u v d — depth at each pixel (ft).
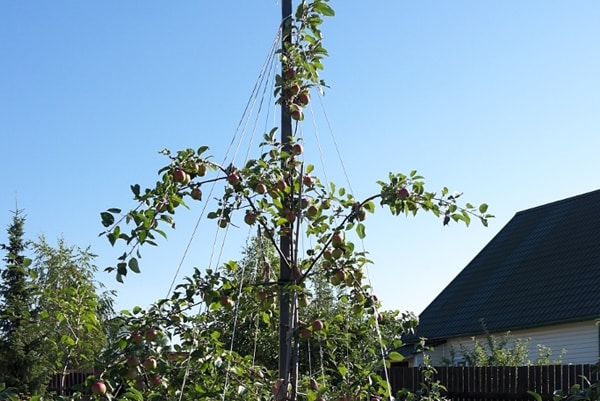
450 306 77.10
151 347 14.39
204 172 14.79
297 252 15.62
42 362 43.70
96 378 14.01
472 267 82.84
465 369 38.32
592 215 74.43
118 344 14.40
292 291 15.19
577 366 32.86
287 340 14.97
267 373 17.19
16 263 18.20
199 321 15.19
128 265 13.25
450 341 71.97
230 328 19.77
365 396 15.40
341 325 16.93
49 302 18.42
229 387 15.69
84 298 18.25
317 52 16.48
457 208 14.61
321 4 16.30
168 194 14.08
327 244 15.48
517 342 54.24
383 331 16.87
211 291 15.03
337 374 17.16
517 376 35.58
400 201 14.79
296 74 16.12
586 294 61.57
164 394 14.99
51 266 53.62
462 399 38.32
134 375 14.21
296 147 15.61
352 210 15.30
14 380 42.39
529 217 84.74
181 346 14.85
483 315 70.08
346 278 15.74
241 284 15.33
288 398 14.98
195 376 15.34
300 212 15.23
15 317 19.29
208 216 15.23
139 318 14.75
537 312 64.08
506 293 71.31
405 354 73.87
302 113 15.98
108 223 13.34
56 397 14.28
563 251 71.51
